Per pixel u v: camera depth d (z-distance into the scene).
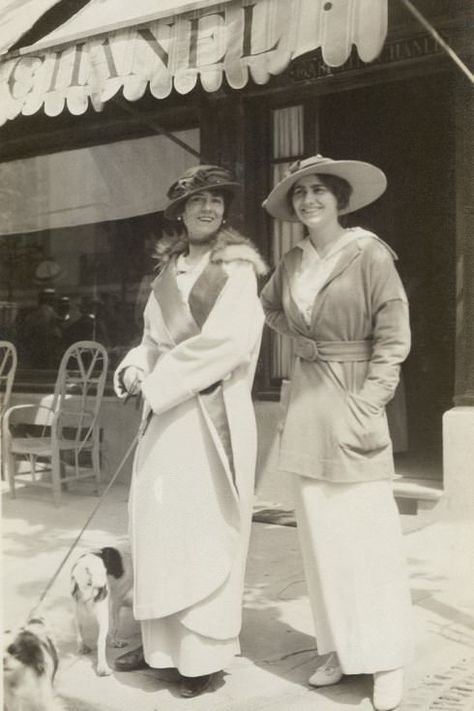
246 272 2.78
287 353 5.30
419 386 5.71
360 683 2.71
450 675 2.70
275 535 4.30
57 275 5.88
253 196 5.38
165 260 2.94
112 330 5.71
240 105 5.35
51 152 5.97
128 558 3.02
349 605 2.59
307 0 2.97
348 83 4.92
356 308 2.64
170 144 5.62
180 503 2.67
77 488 4.96
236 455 2.73
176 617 2.65
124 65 3.35
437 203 5.45
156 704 2.55
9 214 6.11
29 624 2.75
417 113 5.21
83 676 2.77
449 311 5.58
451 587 3.33
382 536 2.62
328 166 2.64
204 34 3.17
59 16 4.45
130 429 5.02
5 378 5.29
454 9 4.20
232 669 2.82
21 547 3.88
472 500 4.21
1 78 3.65
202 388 2.69
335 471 2.59
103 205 5.84
